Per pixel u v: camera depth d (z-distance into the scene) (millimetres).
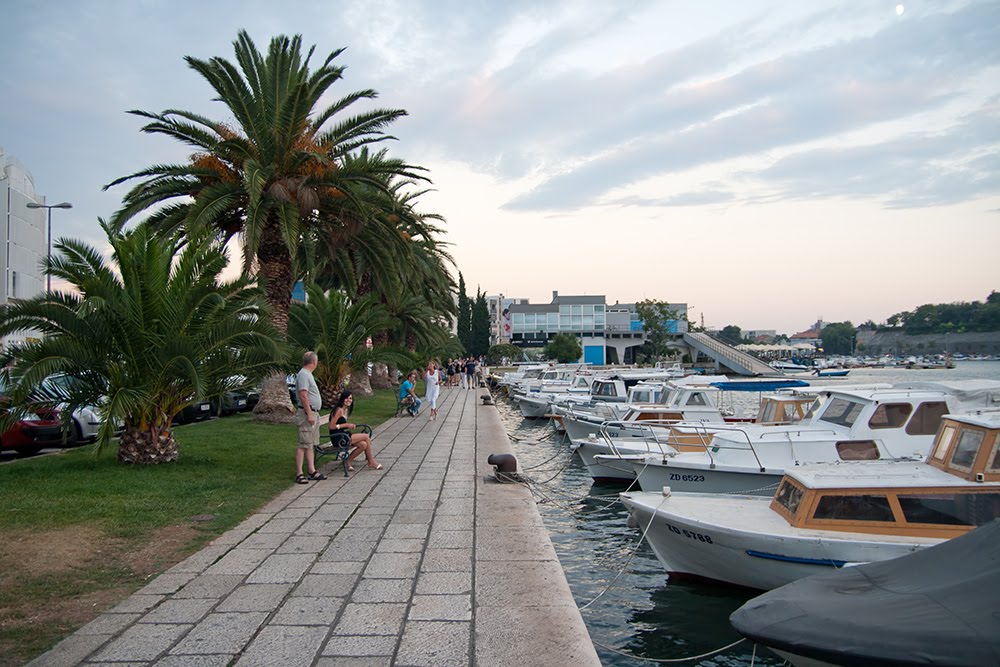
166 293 12672
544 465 23688
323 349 24188
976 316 164000
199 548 8039
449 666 4996
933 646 4406
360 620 5855
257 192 17766
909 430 13938
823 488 9664
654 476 15383
